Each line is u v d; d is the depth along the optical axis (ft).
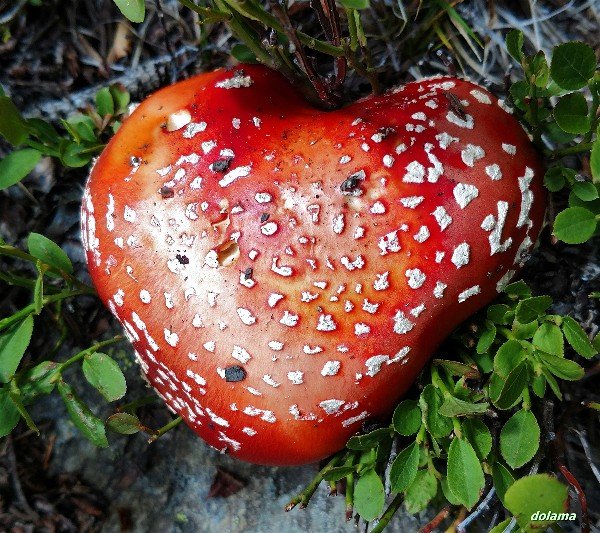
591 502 0.92
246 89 0.81
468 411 0.74
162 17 1.01
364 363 0.74
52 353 1.04
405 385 0.80
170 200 0.76
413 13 0.99
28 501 0.99
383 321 0.73
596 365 0.89
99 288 0.84
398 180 0.72
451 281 0.73
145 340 0.80
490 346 0.85
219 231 0.74
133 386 1.07
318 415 0.77
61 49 1.08
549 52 0.94
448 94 0.78
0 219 1.07
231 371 0.75
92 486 1.03
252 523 0.99
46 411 1.06
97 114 1.02
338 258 0.72
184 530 1.00
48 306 1.07
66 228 1.10
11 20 1.05
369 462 0.83
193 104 0.80
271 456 0.82
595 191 0.78
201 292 0.74
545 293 0.94
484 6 0.97
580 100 0.76
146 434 1.05
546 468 0.85
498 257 0.76
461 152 0.74
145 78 1.07
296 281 0.72
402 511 0.97
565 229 0.77
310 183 0.73
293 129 0.77
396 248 0.72
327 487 1.00
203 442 1.05
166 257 0.76
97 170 0.84
